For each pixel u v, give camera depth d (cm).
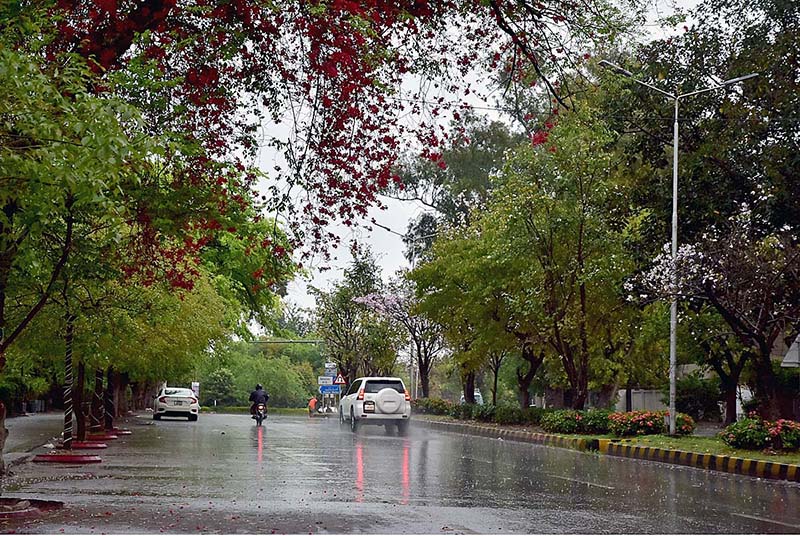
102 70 1095
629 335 3444
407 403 3459
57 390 6612
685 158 2841
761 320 2344
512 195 3167
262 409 4144
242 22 1182
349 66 1147
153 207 1422
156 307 2081
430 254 4606
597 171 3039
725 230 2650
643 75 2842
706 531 1041
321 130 1266
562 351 3206
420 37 1262
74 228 1377
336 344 5747
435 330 5003
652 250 2961
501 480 1600
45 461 1905
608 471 1872
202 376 8450
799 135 2592
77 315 1800
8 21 923
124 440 2795
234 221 1508
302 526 1014
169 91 1288
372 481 1552
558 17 1220
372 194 1291
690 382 4441
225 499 1265
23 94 827
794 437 2125
